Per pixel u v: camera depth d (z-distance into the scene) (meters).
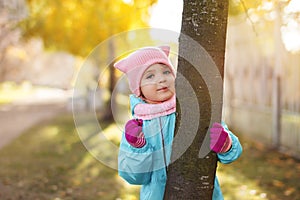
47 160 8.59
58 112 20.45
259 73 10.05
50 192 6.19
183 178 2.64
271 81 9.45
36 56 27.55
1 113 20.75
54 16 9.40
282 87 8.92
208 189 2.66
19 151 9.80
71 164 8.14
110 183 6.67
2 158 8.90
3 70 27.03
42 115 19.22
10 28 11.09
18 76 31.17
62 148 10.09
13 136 12.64
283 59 8.72
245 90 11.01
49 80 30.38
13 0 9.97
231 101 12.04
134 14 8.00
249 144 9.66
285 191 5.97
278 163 7.76
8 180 6.87
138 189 6.30
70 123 15.53
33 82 31.91
